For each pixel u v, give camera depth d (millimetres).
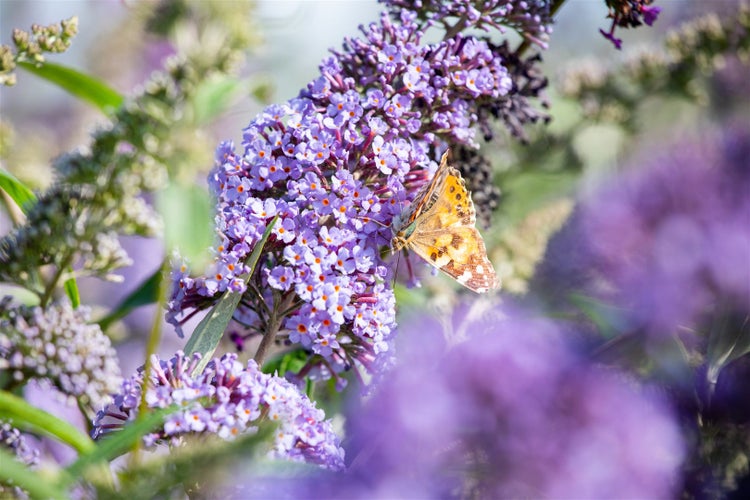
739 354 655
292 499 589
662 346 660
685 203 669
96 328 622
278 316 646
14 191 662
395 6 681
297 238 636
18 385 620
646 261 671
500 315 699
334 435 623
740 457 636
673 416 623
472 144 668
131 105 635
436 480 596
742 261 658
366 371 655
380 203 653
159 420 592
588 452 594
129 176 626
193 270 635
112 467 617
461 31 680
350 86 658
